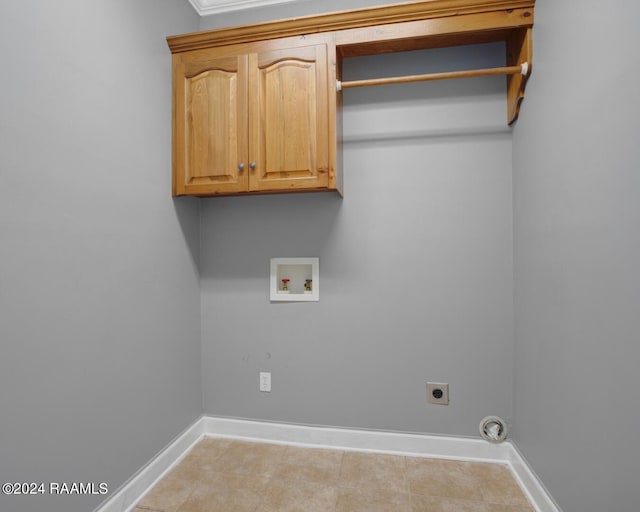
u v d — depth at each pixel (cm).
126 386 144
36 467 106
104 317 133
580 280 110
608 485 96
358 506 142
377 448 183
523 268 157
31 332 105
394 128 182
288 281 201
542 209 137
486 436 172
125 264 144
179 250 182
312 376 191
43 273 109
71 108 119
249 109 165
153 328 161
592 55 104
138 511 141
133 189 149
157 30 165
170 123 174
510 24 148
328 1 189
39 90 108
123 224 143
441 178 178
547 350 133
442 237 177
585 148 107
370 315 185
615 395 93
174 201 178
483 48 173
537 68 141
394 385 182
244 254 199
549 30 131
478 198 174
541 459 138
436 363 178
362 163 185
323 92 159
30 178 105
